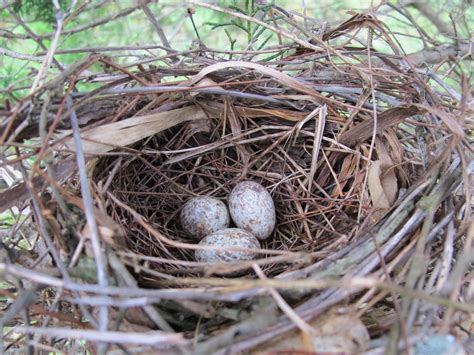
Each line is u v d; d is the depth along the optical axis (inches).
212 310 4.0
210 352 3.5
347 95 6.2
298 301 4.2
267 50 6.4
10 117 4.4
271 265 5.9
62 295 4.2
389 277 4.2
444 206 4.9
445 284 3.9
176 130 6.4
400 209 4.8
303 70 6.8
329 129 6.4
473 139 6.5
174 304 4.2
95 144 5.1
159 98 5.6
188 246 4.6
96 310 4.4
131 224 5.9
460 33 9.1
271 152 6.6
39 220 4.5
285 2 11.7
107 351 3.9
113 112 5.4
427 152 5.5
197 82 5.8
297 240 6.3
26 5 8.6
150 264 5.6
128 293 3.6
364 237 4.7
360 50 6.6
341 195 6.1
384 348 3.6
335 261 4.4
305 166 6.6
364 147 6.1
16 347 5.3
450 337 3.6
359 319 4.0
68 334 3.5
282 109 6.3
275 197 6.7
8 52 6.2
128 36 11.3
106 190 5.3
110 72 5.6
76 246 4.4
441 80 5.9
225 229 6.1
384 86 6.1
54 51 4.8
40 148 4.4
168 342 3.5
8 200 4.7
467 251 4.1
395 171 5.7
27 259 4.6
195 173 6.7
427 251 4.5
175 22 12.2
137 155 5.8
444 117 4.9
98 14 10.8
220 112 6.2
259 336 3.7
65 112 4.6
